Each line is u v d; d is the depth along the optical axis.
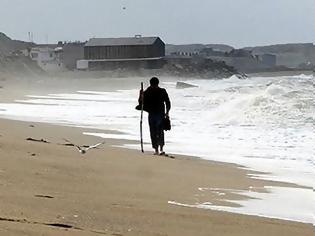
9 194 20.59
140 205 21.84
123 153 38.81
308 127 64.06
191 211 21.83
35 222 16.86
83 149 37.50
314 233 20.14
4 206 18.50
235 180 31.67
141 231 17.84
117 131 58.97
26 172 25.80
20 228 15.78
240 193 27.70
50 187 23.36
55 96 153.50
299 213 23.97
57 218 17.94
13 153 31.19
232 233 18.92
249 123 68.12
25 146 35.16
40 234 15.48
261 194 27.83
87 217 18.72
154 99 40.78
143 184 27.31
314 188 30.17
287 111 70.31
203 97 121.88
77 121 71.81
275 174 35.53
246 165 39.12
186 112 88.00
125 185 26.45
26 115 80.94
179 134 59.34
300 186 30.83
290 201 26.42
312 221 22.59
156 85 41.06
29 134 47.81
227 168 36.81
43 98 139.62
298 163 40.75
